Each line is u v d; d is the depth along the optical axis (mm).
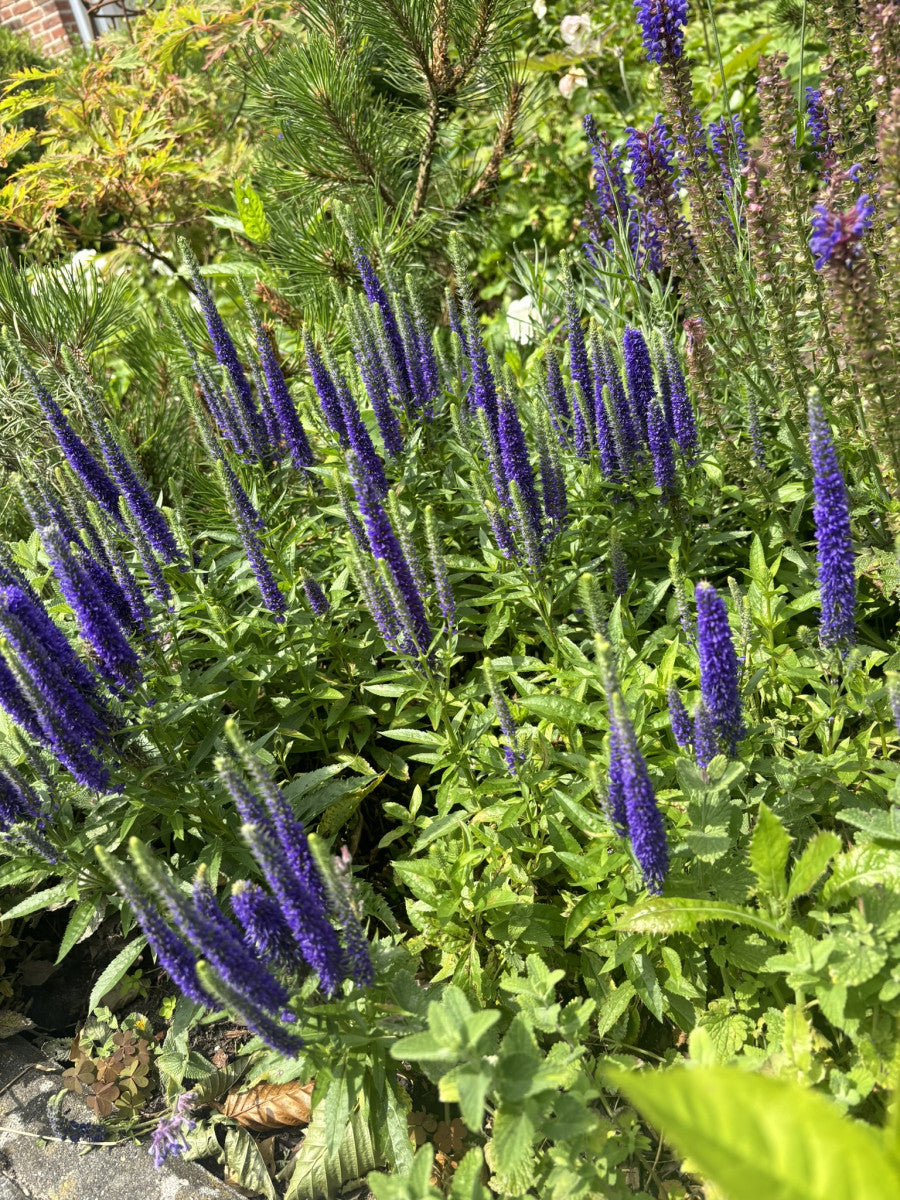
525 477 531
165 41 997
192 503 766
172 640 554
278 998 342
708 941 405
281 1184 424
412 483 612
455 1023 314
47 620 438
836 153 587
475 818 471
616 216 785
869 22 506
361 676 564
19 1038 509
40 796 487
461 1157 415
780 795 455
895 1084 312
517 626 584
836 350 541
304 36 983
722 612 368
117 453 542
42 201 1003
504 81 919
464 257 593
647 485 594
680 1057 406
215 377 731
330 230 852
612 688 349
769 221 533
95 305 844
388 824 577
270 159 995
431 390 646
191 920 318
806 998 396
